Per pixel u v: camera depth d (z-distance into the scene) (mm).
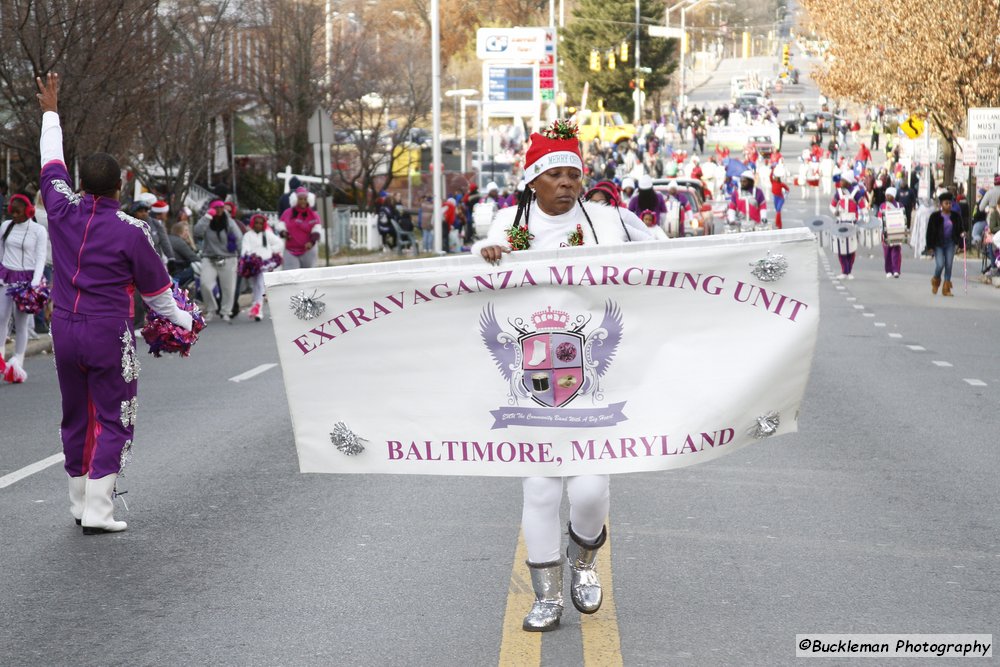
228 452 11828
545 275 6504
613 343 6547
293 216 26281
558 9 122188
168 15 28625
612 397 6570
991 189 37438
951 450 11914
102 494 8758
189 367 18375
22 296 16281
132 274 8758
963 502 9695
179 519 9203
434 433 6645
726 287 6523
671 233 26750
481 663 6180
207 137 33188
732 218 41000
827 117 115188
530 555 6664
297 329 6613
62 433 8992
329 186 49656
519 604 7109
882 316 25969
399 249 45938
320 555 8180
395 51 56688
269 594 7344
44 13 21516
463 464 6648
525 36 65125
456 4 100562
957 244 31172
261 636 6613
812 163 78188
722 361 6555
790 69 157125
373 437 6676
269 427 13219
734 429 6598
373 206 51375
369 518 9188
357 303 6590
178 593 7391
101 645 6520
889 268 36250
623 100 117438
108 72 22766
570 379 6562
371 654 6324
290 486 10312
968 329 23641
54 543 8555
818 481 10484
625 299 6527
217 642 6531
